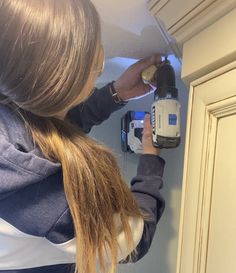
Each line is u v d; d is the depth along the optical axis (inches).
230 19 24.2
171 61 37.3
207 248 26.6
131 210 23.2
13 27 17.4
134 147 40.1
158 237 42.3
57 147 20.0
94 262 21.0
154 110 32.1
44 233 20.4
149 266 42.2
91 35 19.5
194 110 29.0
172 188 42.3
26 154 18.8
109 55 37.9
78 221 20.1
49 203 20.1
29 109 19.3
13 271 22.1
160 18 29.6
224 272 24.4
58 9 18.2
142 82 35.7
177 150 42.1
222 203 25.3
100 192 21.3
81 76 19.1
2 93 19.7
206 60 27.0
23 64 17.8
